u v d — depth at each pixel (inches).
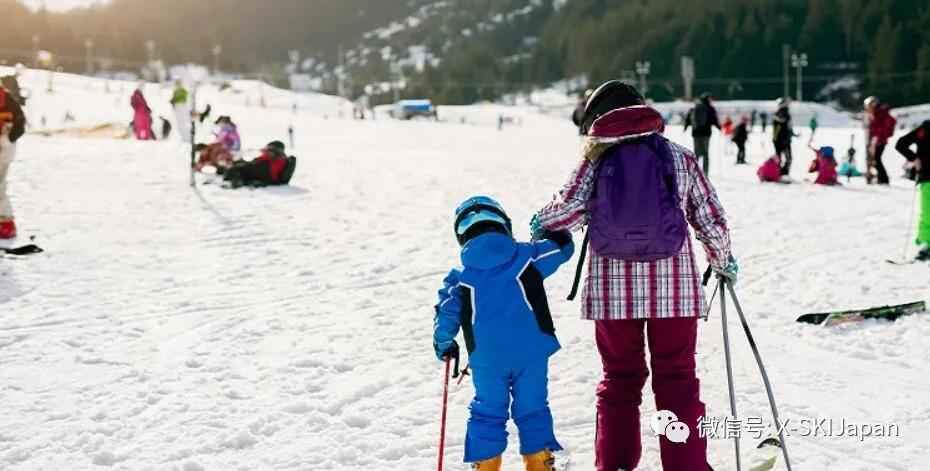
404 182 630.5
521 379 152.3
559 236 155.0
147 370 223.9
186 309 285.6
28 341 247.6
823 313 265.4
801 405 196.7
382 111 4119.1
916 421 185.9
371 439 180.1
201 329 262.7
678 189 144.3
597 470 151.7
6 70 2891.2
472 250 151.3
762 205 540.4
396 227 444.5
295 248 388.5
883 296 298.2
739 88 5595.5
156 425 187.9
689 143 1167.6
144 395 206.1
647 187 141.3
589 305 149.0
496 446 150.4
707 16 6048.2
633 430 151.6
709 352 238.4
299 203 513.3
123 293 304.5
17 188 522.6
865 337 248.8
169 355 237.3
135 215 455.8
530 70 7263.8
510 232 159.6
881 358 231.5
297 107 3769.7
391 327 267.3
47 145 778.2
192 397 204.5
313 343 249.4
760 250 388.8
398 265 357.7
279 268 348.8
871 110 667.4
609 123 144.2
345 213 483.5
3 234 382.0
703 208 146.8
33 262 344.8
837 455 169.3
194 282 323.0
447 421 190.9
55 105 1820.9
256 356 237.0
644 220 140.0
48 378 217.5
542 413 152.9
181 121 914.7
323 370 225.5
